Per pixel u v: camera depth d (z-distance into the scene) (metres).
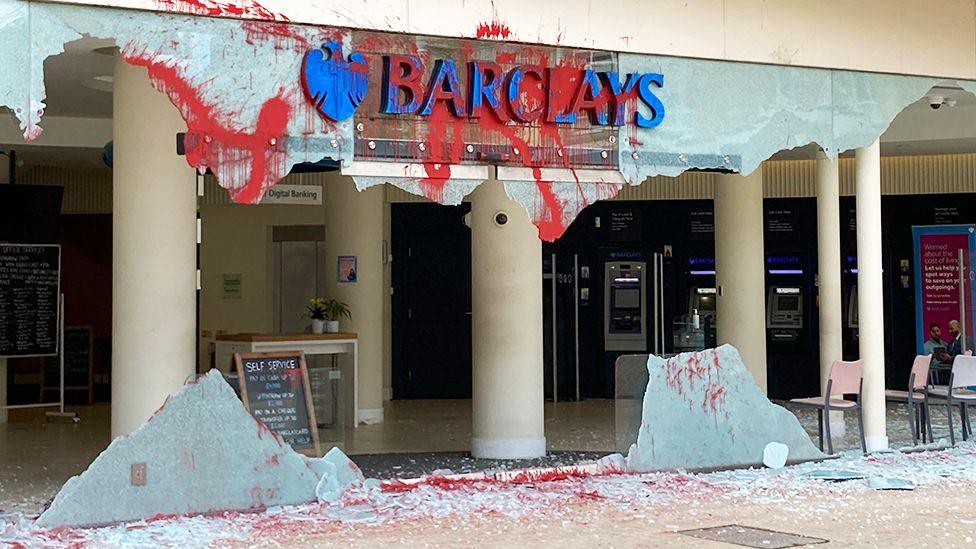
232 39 7.95
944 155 16.33
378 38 8.46
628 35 9.35
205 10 7.83
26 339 14.45
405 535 7.31
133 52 7.66
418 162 8.61
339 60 8.29
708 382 10.08
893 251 16.64
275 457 8.29
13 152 15.11
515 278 10.98
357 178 8.41
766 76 9.98
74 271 17.83
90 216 17.81
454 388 17.33
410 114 8.58
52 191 14.98
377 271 14.52
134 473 7.69
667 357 9.98
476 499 8.62
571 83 9.16
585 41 9.18
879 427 10.98
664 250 17.05
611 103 9.33
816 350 16.89
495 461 10.76
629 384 9.91
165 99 9.37
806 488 9.16
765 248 17.02
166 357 9.30
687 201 17.02
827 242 12.32
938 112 14.60
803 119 10.14
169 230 9.35
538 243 11.09
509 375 10.98
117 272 9.38
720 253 13.77
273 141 8.09
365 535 7.30
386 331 17.22
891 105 10.53
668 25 9.52
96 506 7.54
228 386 8.10
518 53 8.98
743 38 9.83
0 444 12.25
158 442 7.80
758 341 13.62
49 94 12.95
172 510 7.82
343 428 9.85
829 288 12.28
